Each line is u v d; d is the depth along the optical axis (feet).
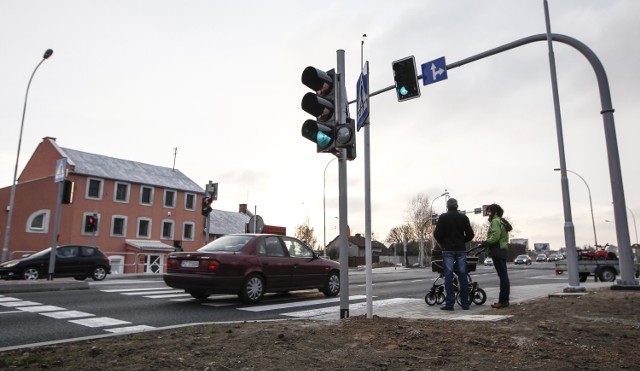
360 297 35.94
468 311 25.08
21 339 18.01
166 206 145.59
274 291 31.94
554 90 38.19
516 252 348.79
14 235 113.70
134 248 130.31
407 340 15.17
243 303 30.50
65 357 13.39
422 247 211.61
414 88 35.24
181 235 149.07
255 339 15.31
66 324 21.52
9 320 22.66
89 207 124.57
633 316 20.26
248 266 30.25
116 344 15.16
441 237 26.32
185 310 26.78
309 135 20.99
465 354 13.35
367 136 19.67
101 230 126.31
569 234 35.32
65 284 40.78
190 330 17.67
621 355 13.19
